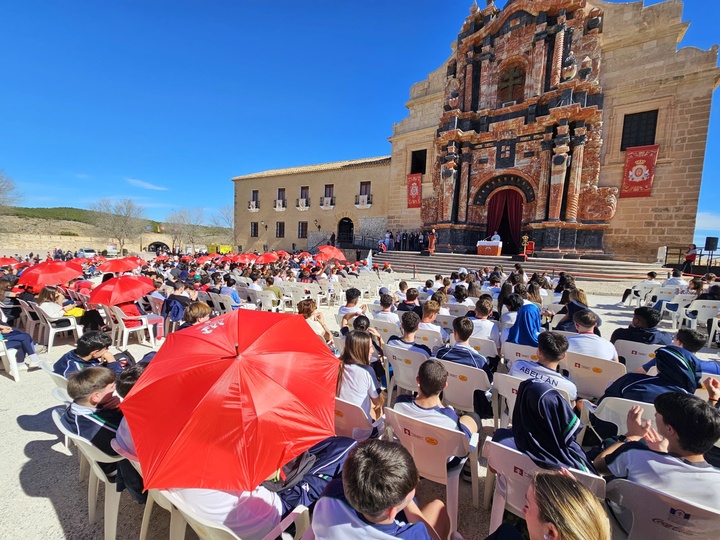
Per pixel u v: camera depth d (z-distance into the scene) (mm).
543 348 2873
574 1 18797
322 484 2162
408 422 2369
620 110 18500
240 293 10297
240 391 1679
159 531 2410
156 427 1596
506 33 21219
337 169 31797
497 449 2078
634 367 4254
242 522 1760
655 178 17625
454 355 3605
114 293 5465
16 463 3082
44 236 42938
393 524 1331
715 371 3363
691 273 15617
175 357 1915
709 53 16281
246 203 38969
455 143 22438
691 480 1663
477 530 2459
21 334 4941
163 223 55250
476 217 23141
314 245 33500
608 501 1858
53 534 2371
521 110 20609
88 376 2268
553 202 19016
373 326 5406
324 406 1943
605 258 18672
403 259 22906
